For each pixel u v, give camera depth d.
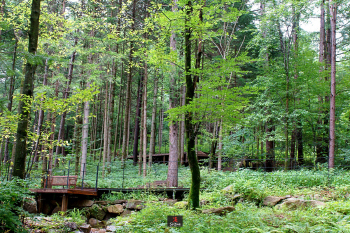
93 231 6.65
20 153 5.51
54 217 7.18
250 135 14.56
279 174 10.50
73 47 11.28
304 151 17.14
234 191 8.96
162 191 10.12
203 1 6.84
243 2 12.70
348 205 6.11
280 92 13.45
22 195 4.66
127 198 9.44
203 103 6.16
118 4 14.52
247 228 5.27
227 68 6.39
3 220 4.27
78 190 8.66
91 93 6.95
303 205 7.02
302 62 13.26
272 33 13.48
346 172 10.65
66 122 23.75
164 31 7.56
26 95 5.70
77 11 12.16
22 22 10.06
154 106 17.55
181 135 19.31
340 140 14.91
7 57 4.78
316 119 15.17
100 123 27.50
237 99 6.20
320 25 16.64
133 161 18.97
